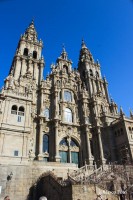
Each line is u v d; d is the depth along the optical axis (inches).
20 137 1451.8
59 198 1058.7
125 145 1913.1
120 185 1197.1
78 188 984.3
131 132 2006.6
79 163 1941.4
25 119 1539.1
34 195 1241.4
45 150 1809.8
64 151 1926.7
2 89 1596.9
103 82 2748.5
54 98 2107.5
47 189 1220.5
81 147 2016.5
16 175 1273.4
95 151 2054.6
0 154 1322.6
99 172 1244.5
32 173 1320.1
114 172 1259.8
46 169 1370.6
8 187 1214.9
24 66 2170.3
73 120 2155.5
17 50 2340.1
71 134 2026.3
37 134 1812.3
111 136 2108.8
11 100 1565.0
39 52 2439.7
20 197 1212.5
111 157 1985.7
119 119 2133.4
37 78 2182.6
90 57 3080.7
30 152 1660.9
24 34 2522.1
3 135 1398.9
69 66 2583.7
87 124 2111.2
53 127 1923.0
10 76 1892.2
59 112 2105.1
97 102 2390.5
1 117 1456.7
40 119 1857.8
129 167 1381.6
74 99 2357.3
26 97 1637.6
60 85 2314.2
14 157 1350.9
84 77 2770.7
